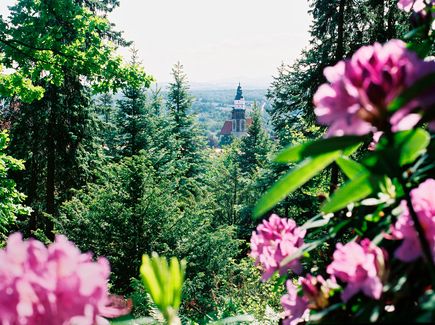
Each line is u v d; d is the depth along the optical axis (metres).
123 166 13.04
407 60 0.90
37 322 0.83
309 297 1.29
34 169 17.78
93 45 11.50
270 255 1.58
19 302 0.82
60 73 11.57
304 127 18.56
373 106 0.87
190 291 10.59
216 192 30.25
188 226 13.13
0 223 11.67
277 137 20.62
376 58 0.91
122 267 12.18
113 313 0.92
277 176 18.12
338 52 13.45
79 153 17.80
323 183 14.87
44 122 16.95
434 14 1.74
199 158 27.75
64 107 17.08
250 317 1.56
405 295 1.05
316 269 1.66
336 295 1.29
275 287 1.76
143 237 12.39
